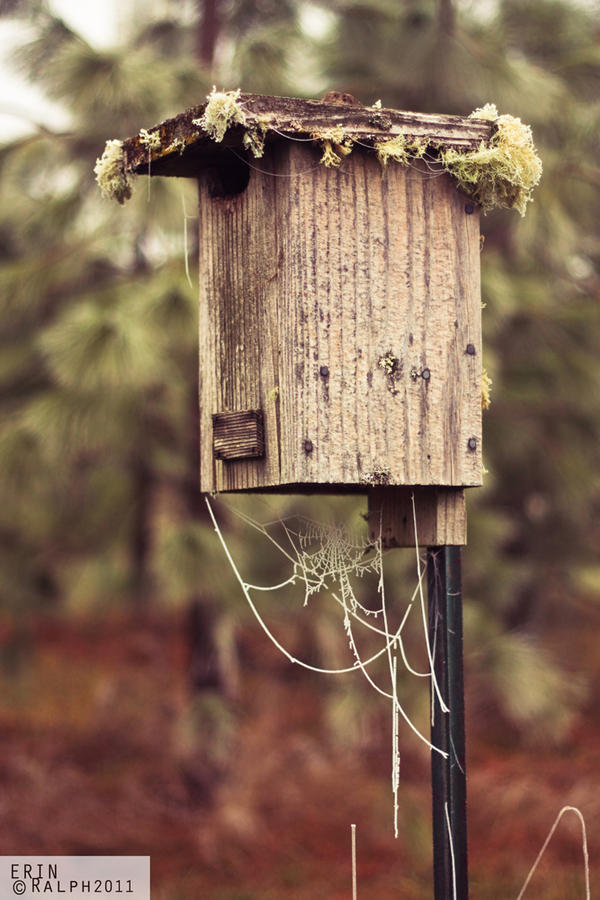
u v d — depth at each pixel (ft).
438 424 10.98
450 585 11.12
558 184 21.18
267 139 10.72
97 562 23.90
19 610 24.85
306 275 10.68
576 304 23.30
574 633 37.40
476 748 30.42
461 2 23.91
